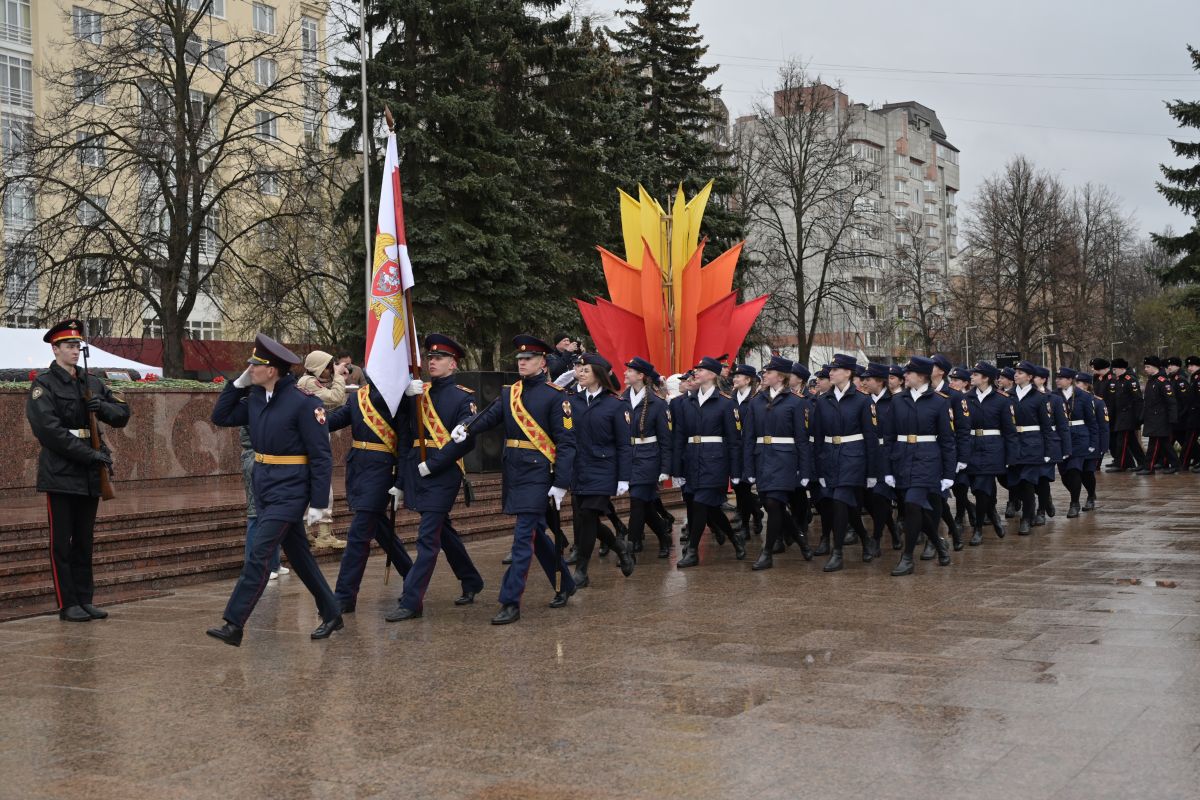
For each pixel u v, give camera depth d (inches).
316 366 490.6
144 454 724.7
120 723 240.2
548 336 1212.5
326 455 328.8
